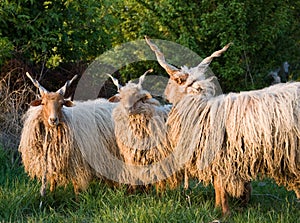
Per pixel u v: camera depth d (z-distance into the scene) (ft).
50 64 36.55
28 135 23.82
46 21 33.86
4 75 33.78
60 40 34.32
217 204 22.04
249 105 20.59
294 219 21.27
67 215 22.33
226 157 20.94
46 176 24.11
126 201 23.07
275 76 51.29
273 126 20.10
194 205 22.30
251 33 48.29
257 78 49.14
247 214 21.72
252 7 47.70
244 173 20.89
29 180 25.31
